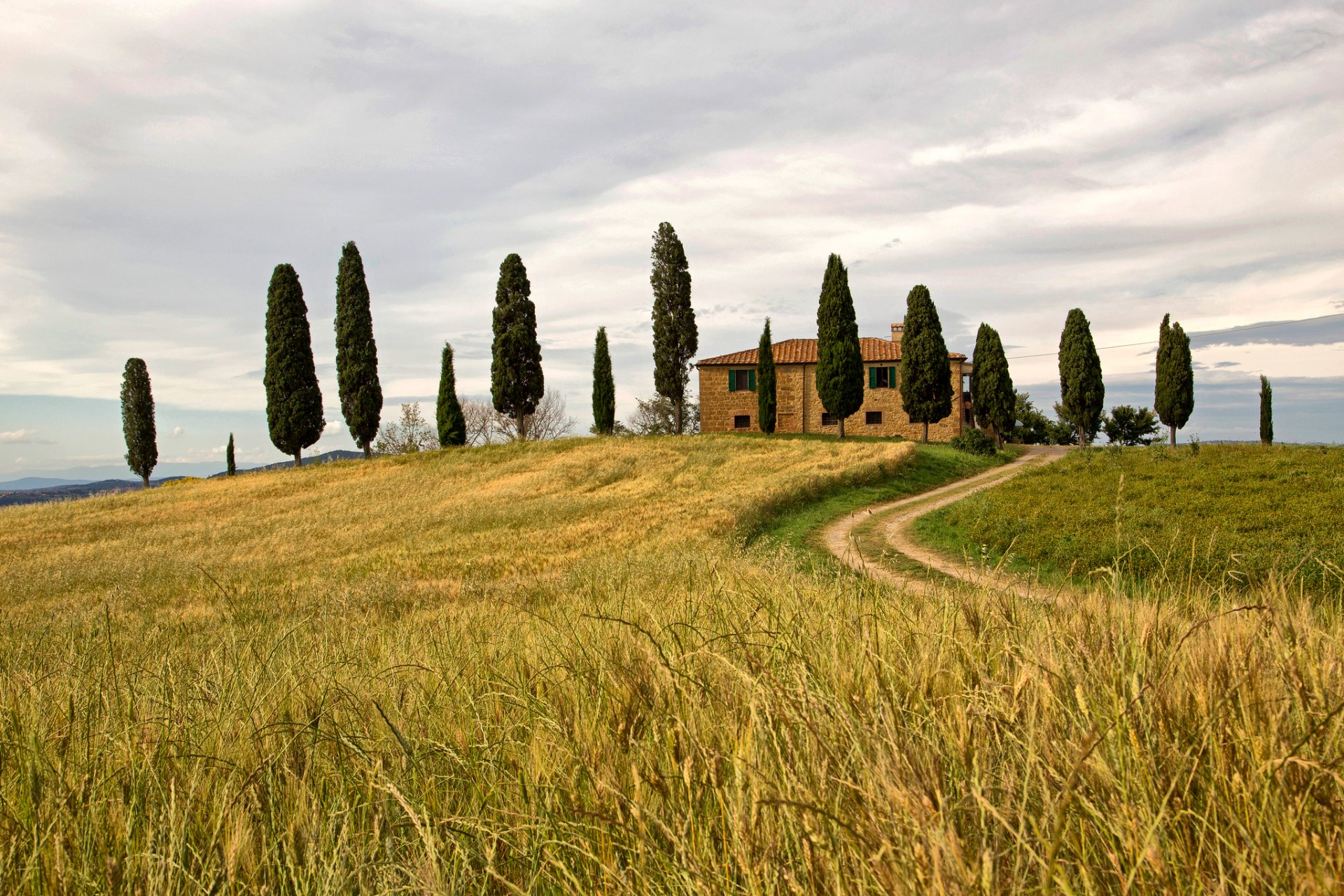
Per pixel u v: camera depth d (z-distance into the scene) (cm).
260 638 530
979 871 124
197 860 170
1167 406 4772
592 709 240
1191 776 141
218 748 241
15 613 1279
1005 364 5288
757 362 5428
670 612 399
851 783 151
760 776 153
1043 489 2270
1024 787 139
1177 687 190
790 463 3425
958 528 1689
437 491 3531
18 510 3509
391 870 160
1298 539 1081
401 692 316
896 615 321
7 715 280
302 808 188
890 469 3097
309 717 268
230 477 4447
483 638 481
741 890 136
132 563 2059
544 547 1898
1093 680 201
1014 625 276
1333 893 112
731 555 1189
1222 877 118
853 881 129
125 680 352
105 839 179
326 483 3997
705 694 235
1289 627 227
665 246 5228
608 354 5438
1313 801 133
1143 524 1363
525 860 167
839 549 1620
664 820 168
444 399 5288
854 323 4725
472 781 204
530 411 5166
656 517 2205
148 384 5481
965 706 192
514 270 5128
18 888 158
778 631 294
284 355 4594
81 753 235
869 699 198
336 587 1287
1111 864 129
